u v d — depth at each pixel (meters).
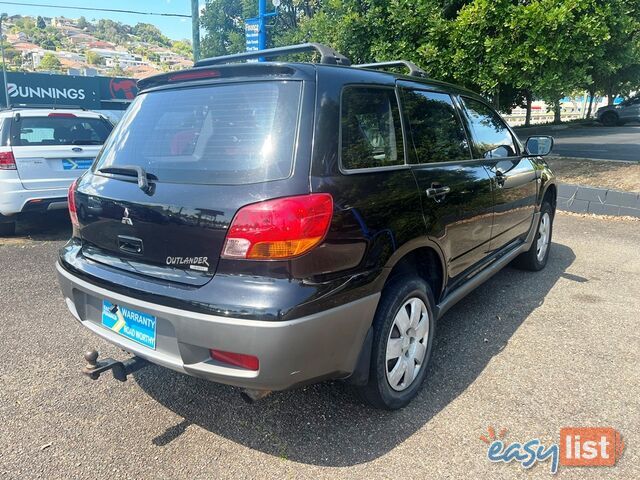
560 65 8.26
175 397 3.02
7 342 3.69
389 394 2.74
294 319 2.11
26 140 6.39
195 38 15.25
